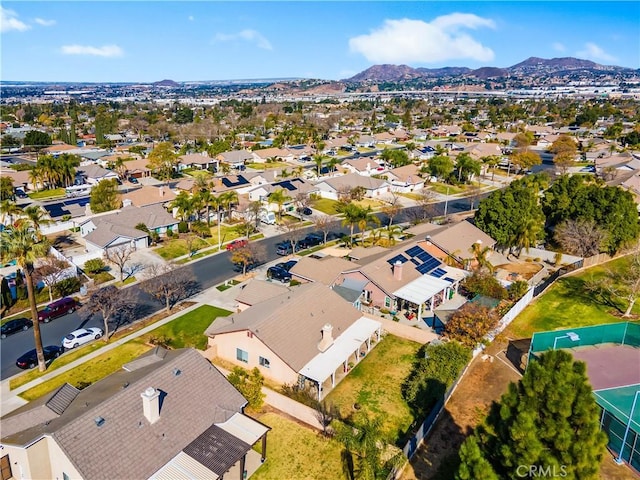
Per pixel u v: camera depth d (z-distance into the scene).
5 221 81.94
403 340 50.25
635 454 31.06
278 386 41.66
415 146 169.25
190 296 60.09
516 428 21.75
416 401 38.69
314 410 36.72
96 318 54.53
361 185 114.31
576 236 71.12
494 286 58.28
